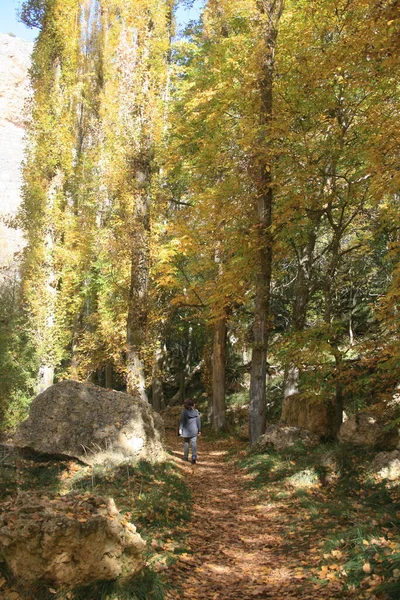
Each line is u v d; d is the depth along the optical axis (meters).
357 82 10.36
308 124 13.24
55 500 4.68
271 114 13.35
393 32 8.28
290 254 16.73
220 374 21.98
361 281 18.67
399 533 5.65
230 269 14.73
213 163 15.14
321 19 12.52
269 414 22.69
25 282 17.36
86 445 9.39
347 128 12.82
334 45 10.72
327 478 9.20
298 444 11.98
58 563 4.13
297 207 13.12
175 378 35.59
